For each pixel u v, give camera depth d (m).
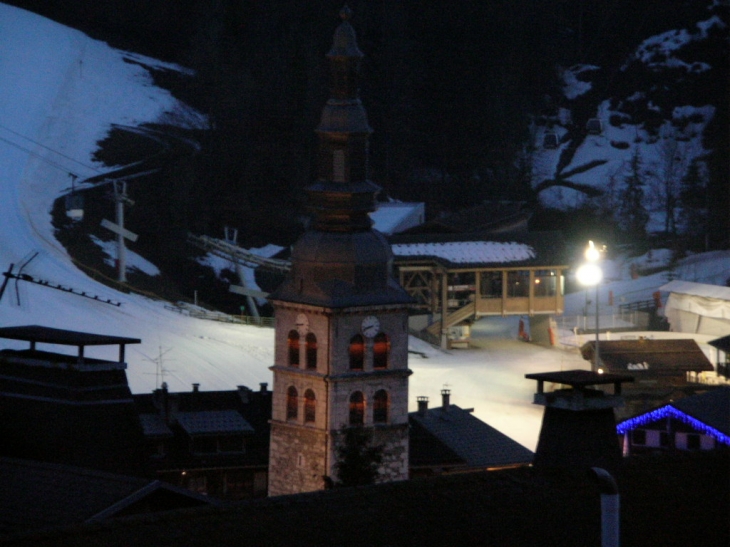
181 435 143.38
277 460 146.25
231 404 149.88
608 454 68.31
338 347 146.25
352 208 149.25
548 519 60.25
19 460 78.06
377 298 148.00
